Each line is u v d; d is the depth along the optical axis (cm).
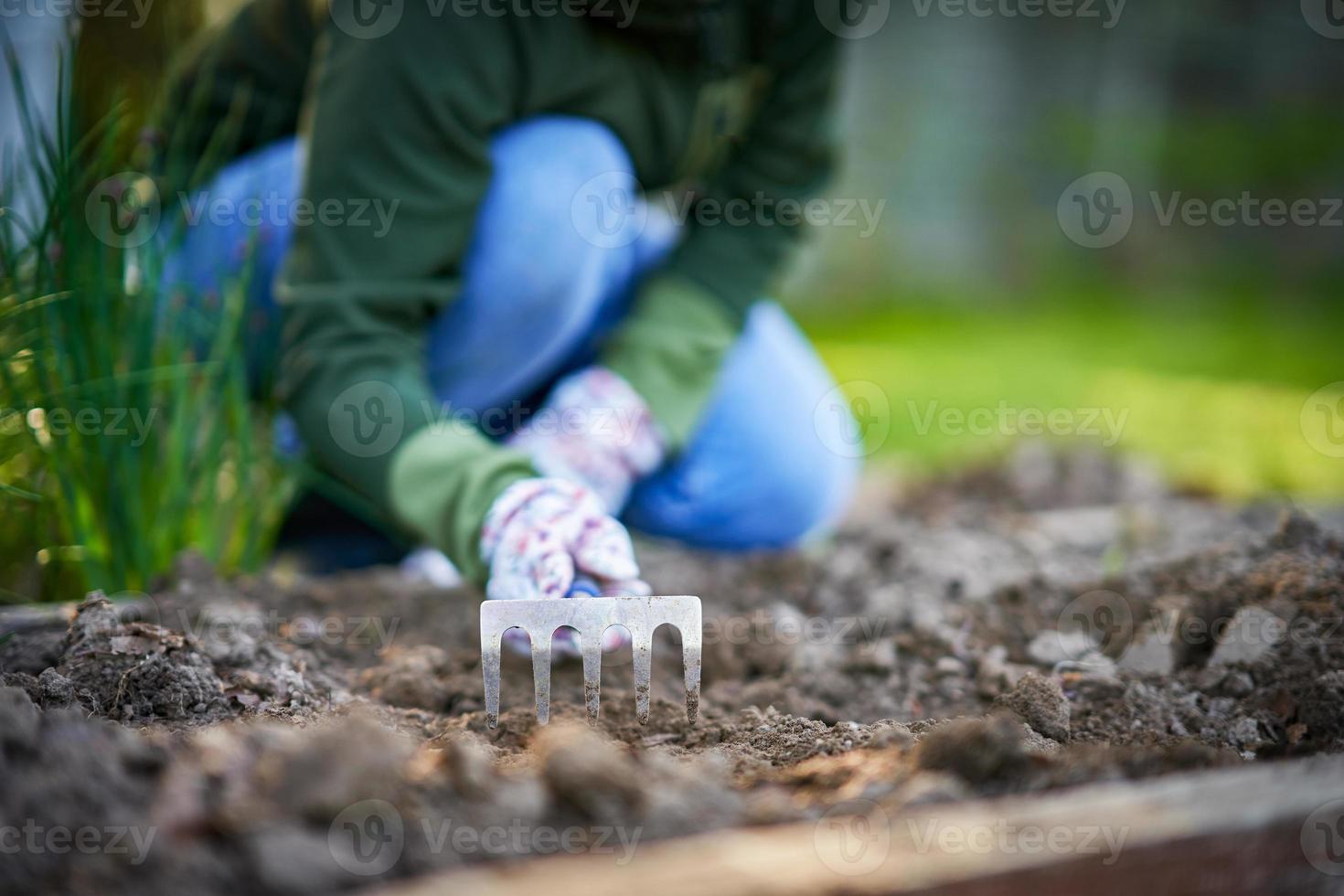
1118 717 212
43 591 281
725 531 358
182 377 283
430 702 224
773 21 323
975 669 248
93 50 358
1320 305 1156
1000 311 1138
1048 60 1228
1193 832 141
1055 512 448
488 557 220
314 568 348
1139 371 834
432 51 262
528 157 288
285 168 317
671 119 314
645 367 311
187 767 147
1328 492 467
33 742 146
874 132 1150
